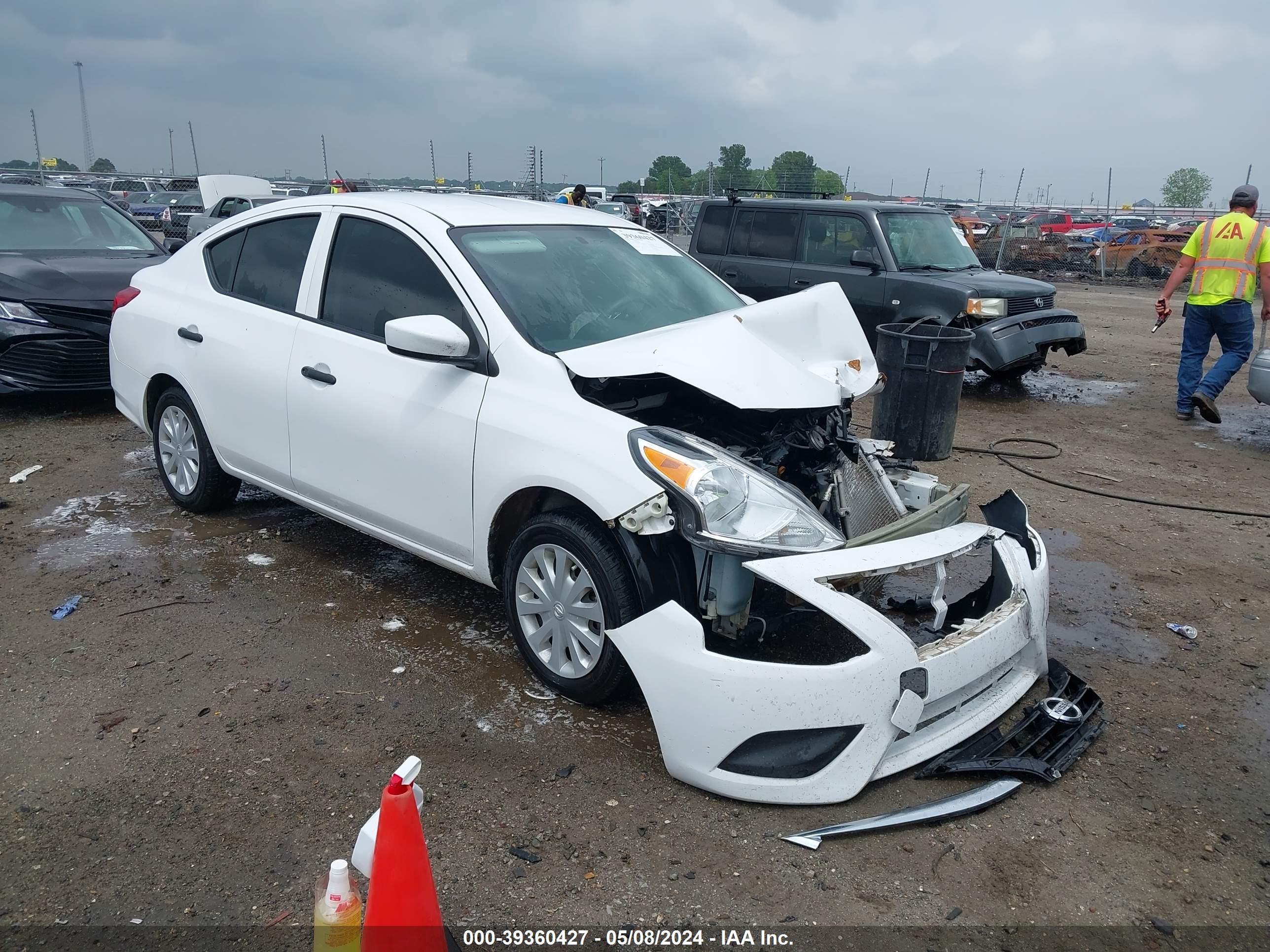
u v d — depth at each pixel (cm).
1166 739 348
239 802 297
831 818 293
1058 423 866
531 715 349
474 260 389
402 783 210
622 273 430
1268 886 273
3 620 416
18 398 851
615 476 313
